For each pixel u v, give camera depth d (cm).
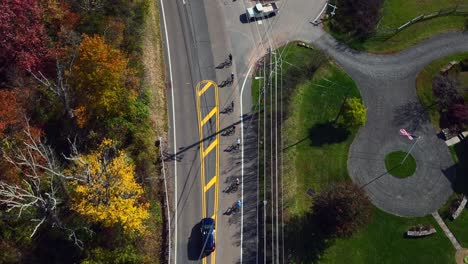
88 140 5281
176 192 5622
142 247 5047
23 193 4638
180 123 6088
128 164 5094
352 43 6994
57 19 5516
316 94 6469
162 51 6625
